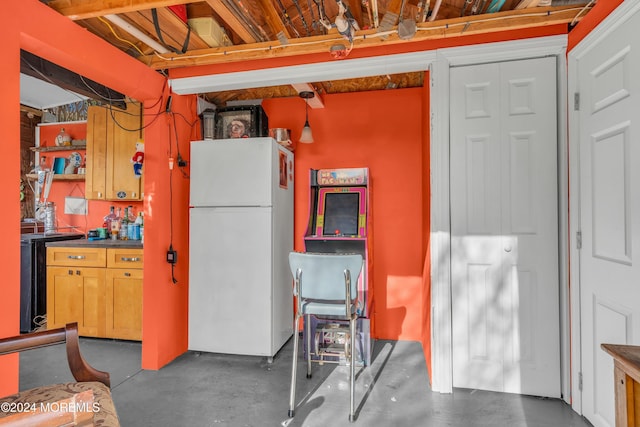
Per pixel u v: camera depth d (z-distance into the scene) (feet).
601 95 6.12
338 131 11.64
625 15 5.45
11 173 5.58
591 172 6.45
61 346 10.59
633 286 5.34
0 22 5.45
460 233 7.86
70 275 11.25
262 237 9.44
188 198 10.43
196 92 9.58
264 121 11.10
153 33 7.81
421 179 11.04
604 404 6.16
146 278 9.14
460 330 7.87
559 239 7.36
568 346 7.23
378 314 11.28
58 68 8.39
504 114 7.59
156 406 7.34
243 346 9.46
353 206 10.25
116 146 12.01
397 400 7.54
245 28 7.55
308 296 7.23
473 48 7.60
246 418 6.90
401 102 11.22
